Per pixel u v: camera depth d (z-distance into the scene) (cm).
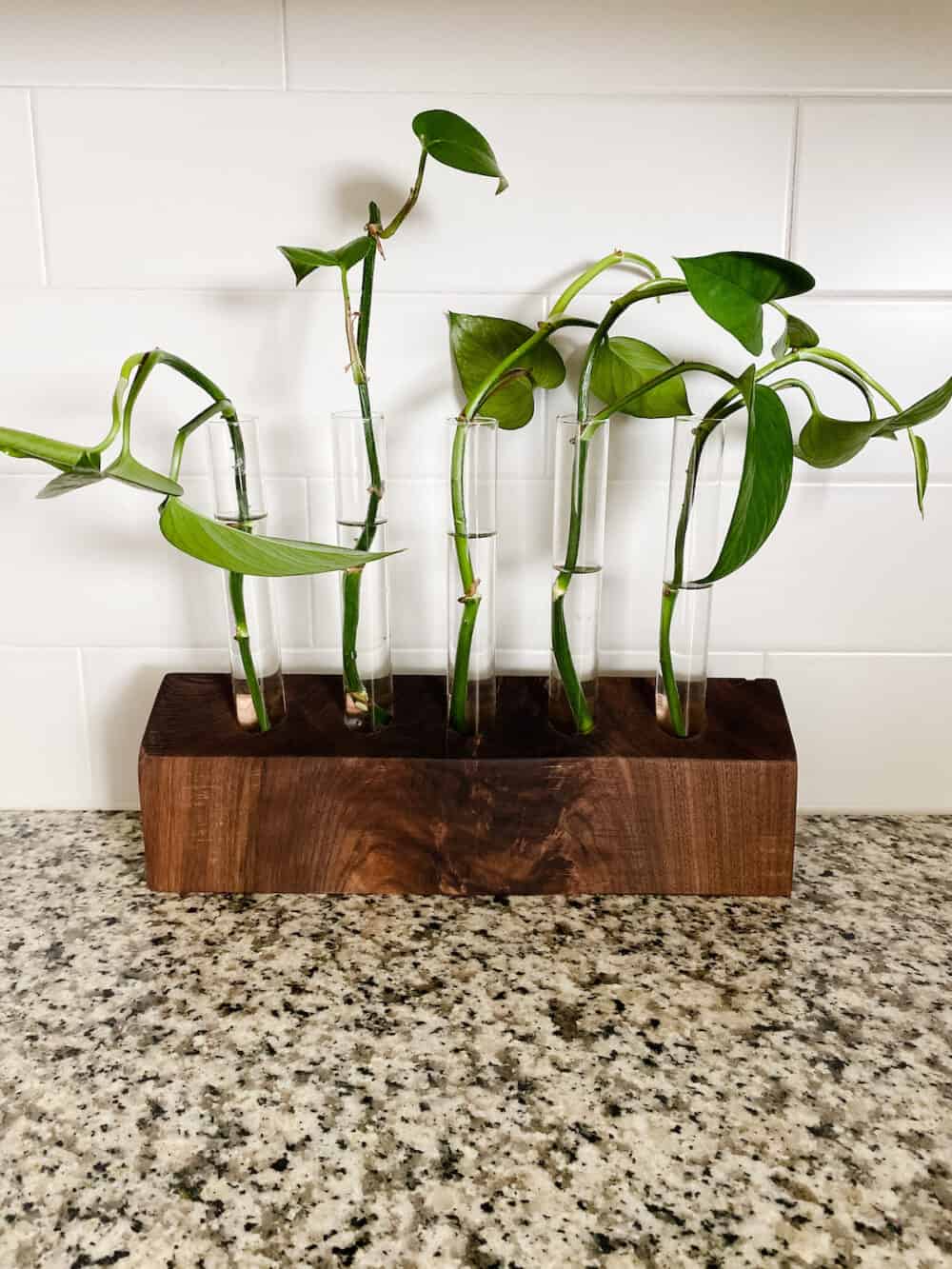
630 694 99
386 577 90
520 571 101
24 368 96
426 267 93
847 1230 62
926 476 85
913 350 95
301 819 89
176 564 101
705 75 89
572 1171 66
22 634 103
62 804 108
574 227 92
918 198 91
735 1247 61
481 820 89
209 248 93
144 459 98
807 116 90
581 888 91
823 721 105
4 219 92
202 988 81
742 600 102
